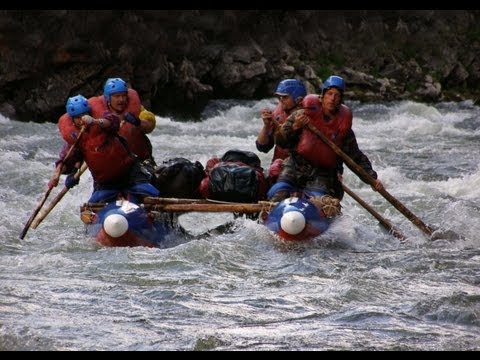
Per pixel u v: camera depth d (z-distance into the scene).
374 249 24.75
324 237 24.73
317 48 69.50
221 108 59.66
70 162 25.06
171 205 25.28
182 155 41.41
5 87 51.97
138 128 27.00
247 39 63.50
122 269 21.77
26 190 33.00
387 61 71.69
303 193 25.75
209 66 60.91
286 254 23.72
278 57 65.12
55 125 49.78
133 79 55.97
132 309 18.47
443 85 73.12
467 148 46.09
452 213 29.62
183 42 59.25
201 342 16.47
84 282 20.45
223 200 26.67
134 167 25.66
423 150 45.12
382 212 30.27
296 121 25.41
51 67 53.09
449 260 23.22
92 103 26.23
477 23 76.94
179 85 58.28
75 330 17.00
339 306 18.91
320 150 25.69
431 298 19.20
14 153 40.00
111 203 24.92
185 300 19.14
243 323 17.73
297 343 16.53
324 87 25.59
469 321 17.98
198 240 24.16
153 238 24.64
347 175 35.31
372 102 65.56
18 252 23.83
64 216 28.66
